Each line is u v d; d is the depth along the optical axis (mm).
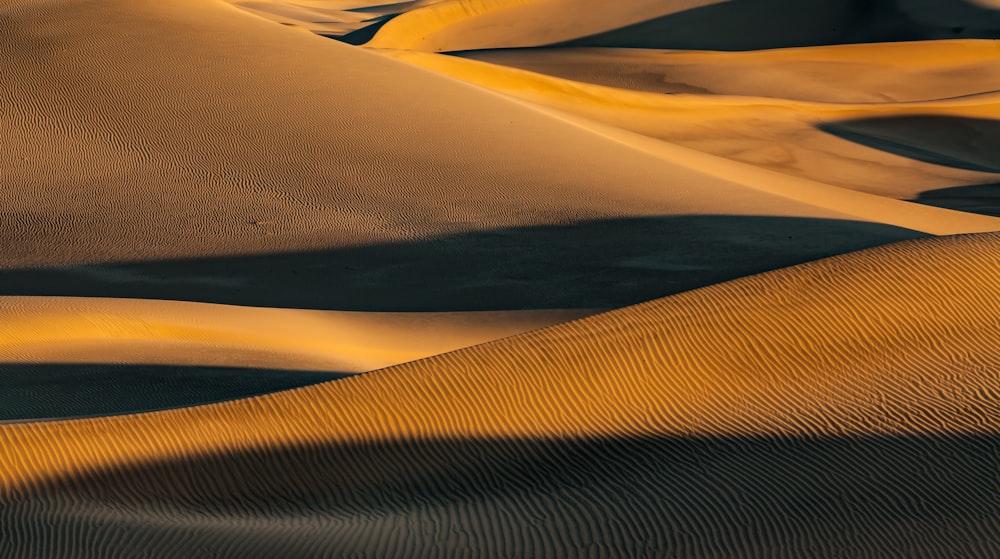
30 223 33719
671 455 11711
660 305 14703
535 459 11680
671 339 13992
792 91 74688
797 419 12594
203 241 32219
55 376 17047
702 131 59719
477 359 13180
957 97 67250
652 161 39750
